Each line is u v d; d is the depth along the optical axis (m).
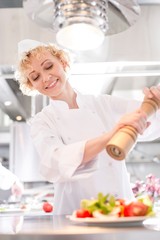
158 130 1.26
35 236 0.62
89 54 1.31
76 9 0.84
